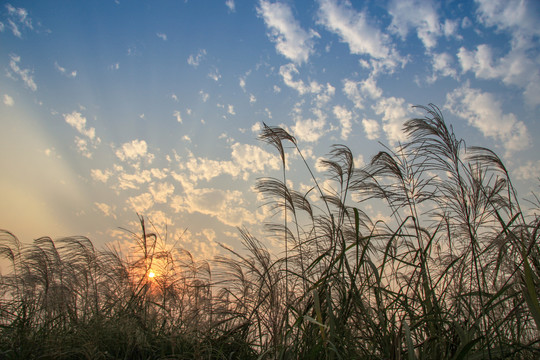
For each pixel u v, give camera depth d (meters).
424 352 3.11
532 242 2.81
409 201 4.46
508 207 3.97
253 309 4.59
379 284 3.30
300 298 3.76
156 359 4.52
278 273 4.50
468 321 3.42
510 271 3.12
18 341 4.55
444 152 4.18
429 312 3.25
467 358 2.84
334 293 3.73
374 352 3.31
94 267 5.88
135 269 5.71
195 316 4.85
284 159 5.02
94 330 4.55
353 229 4.62
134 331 4.60
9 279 5.57
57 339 4.43
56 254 5.79
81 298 5.55
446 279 3.91
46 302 5.22
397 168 4.39
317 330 3.61
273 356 3.68
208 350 4.31
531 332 3.52
